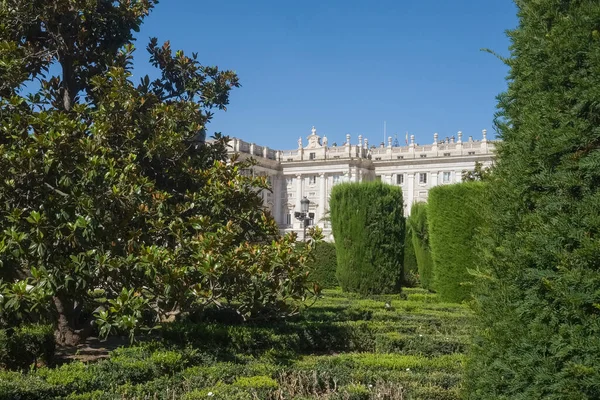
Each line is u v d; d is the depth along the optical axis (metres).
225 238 8.91
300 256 9.82
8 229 8.31
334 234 18.64
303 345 10.25
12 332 8.45
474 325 5.17
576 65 4.43
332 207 18.67
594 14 4.34
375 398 6.72
